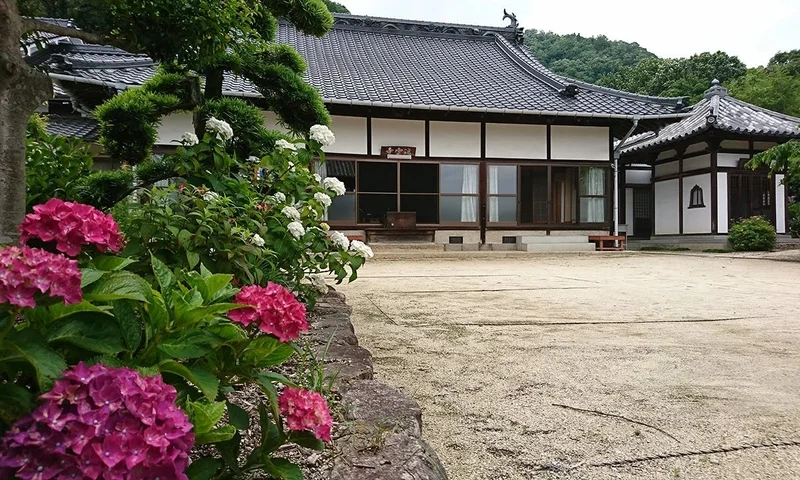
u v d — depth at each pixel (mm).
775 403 1858
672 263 9297
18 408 643
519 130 12648
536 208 12836
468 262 9555
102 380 622
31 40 2049
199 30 2150
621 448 1466
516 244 12273
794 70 28297
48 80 1518
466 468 1336
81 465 561
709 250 13047
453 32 17219
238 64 3600
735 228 13023
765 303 4406
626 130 13055
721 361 2439
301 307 948
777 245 13633
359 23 16562
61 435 576
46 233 813
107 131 3498
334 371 1730
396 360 2402
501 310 3924
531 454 1422
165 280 950
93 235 840
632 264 9117
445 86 13023
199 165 2686
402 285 5676
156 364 819
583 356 2512
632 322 3443
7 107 1407
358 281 6102
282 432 927
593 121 12438
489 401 1849
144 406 619
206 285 981
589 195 12938
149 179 3152
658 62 31016
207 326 925
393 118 12102
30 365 750
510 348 2664
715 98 15297
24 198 1460
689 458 1407
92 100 9320
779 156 10320
